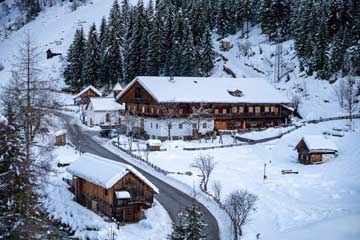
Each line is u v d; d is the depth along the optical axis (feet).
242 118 272.31
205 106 261.24
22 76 110.11
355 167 182.39
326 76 313.32
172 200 152.97
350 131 232.32
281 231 113.70
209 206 147.13
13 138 78.64
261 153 220.84
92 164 156.97
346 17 350.23
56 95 347.97
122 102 291.58
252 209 141.28
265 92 284.41
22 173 78.84
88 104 302.45
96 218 140.97
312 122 262.88
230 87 281.13
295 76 333.42
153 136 255.70
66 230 135.85
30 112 107.45
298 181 173.78
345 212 129.70
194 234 92.32
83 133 269.64
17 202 78.43
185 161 201.36
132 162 201.87
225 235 124.26
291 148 225.15
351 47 317.83
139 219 140.56
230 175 180.14
